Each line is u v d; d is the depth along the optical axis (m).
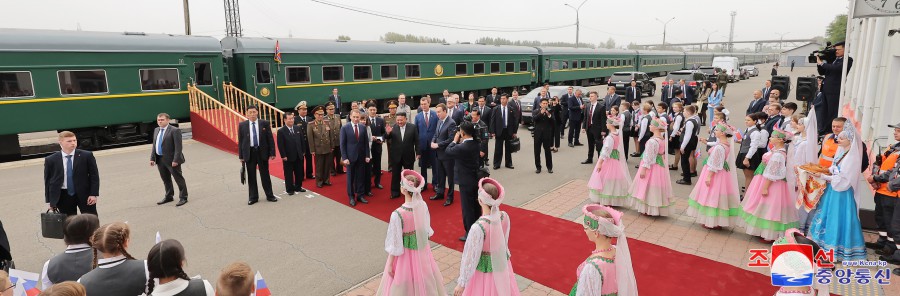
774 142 5.70
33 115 11.85
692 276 5.08
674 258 5.54
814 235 5.36
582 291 2.89
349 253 5.91
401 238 3.89
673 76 27.02
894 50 8.80
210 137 13.27
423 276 3.98
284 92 16.78
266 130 7.81
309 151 9.51
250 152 7.68
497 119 9.93
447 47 22.92
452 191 7.76
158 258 2.67
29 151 13.59
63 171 5.75
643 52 42.50
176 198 8.23
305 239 6.37
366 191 8.41
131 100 13.50
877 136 9.40
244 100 15.91
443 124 7.76
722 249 5.79
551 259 5.57
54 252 6.00
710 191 6.31
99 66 12.83
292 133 8.30
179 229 6.73
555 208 7.51
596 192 7.50
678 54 49.38
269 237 6.44
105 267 2.96
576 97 12.78
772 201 5.74
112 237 2.94
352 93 18.84
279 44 16.48
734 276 5.07
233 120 12.94
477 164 5.80
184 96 14.56
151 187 8.84
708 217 6.31
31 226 6.87
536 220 6.94
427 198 8.20
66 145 5.73
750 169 7.61
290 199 8.17
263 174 7.90
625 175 7.39
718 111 7.11
